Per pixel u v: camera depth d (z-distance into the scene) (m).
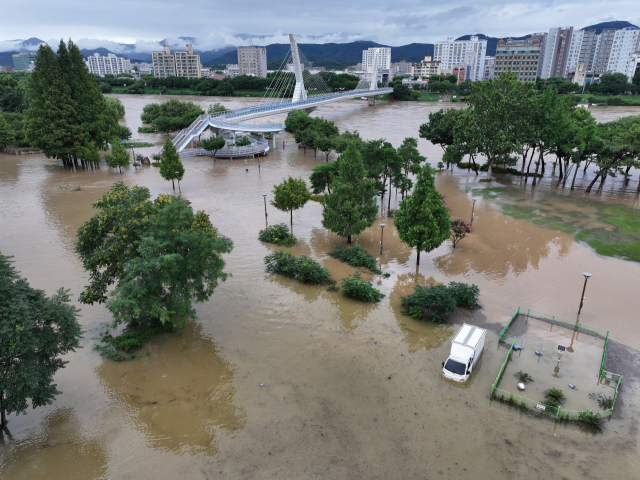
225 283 34.16
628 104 159.50
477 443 19.19
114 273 26.95
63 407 21.28
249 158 84.12
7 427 20.05
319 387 22.69
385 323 29.02
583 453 18.72
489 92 61.97
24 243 41.91
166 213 26.30
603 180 59.56
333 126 91.69
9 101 104.19
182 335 27.34
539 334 27.97
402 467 17.89
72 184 63.56
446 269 37.25
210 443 19.11
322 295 32.69
